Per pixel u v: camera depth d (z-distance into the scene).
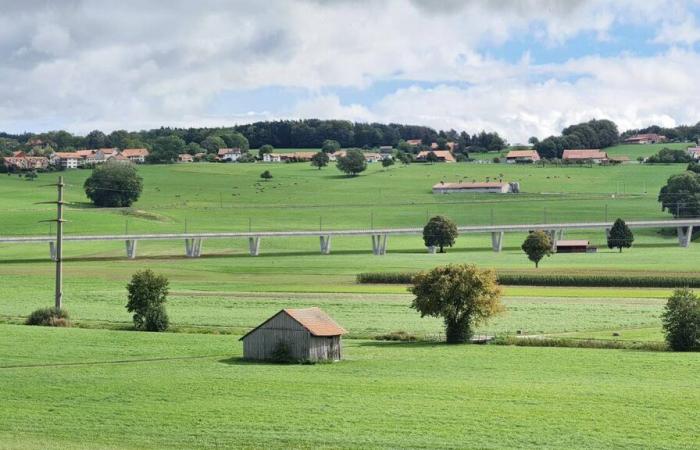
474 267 110.69
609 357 97.19
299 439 65.44
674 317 102.62
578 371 89.38
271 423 69.56
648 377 86.00
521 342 108.00
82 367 93.12
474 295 109.06
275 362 95.75
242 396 78.50
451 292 109.25
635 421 69.50
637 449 62.84
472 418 70.56
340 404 75.25
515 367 91.69
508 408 73.62
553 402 75.44
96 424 70.00
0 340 109.44
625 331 116.44
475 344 108.44
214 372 89.75
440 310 109.12
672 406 73.81
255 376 87.31
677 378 85.38
